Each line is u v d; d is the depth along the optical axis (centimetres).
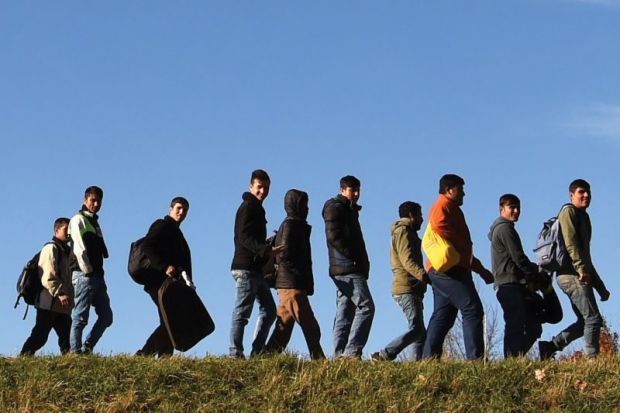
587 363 1830
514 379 1762
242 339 1944
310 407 1709
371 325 1972
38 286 2153
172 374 1775
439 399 1723
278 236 1984
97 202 2108
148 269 1988
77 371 1784
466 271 1891
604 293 2011
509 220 1983
